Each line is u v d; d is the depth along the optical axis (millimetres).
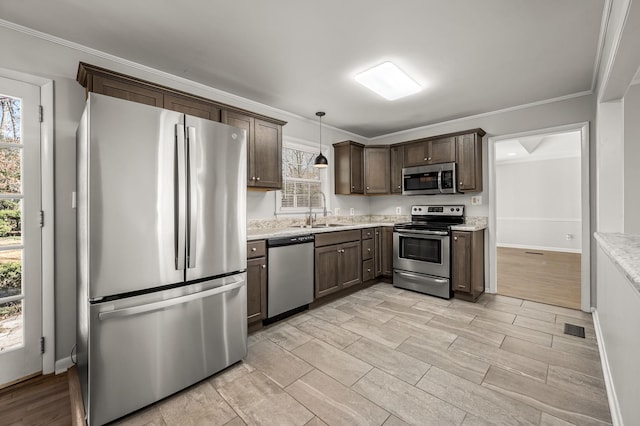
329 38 2078
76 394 1759
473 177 3596
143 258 1608
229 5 1736
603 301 2162
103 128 1481
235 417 1562
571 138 5496
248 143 2824
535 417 1526
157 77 2551
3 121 1877
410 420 1523
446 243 3436
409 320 2824
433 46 2180
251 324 2596
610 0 1653
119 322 1541
